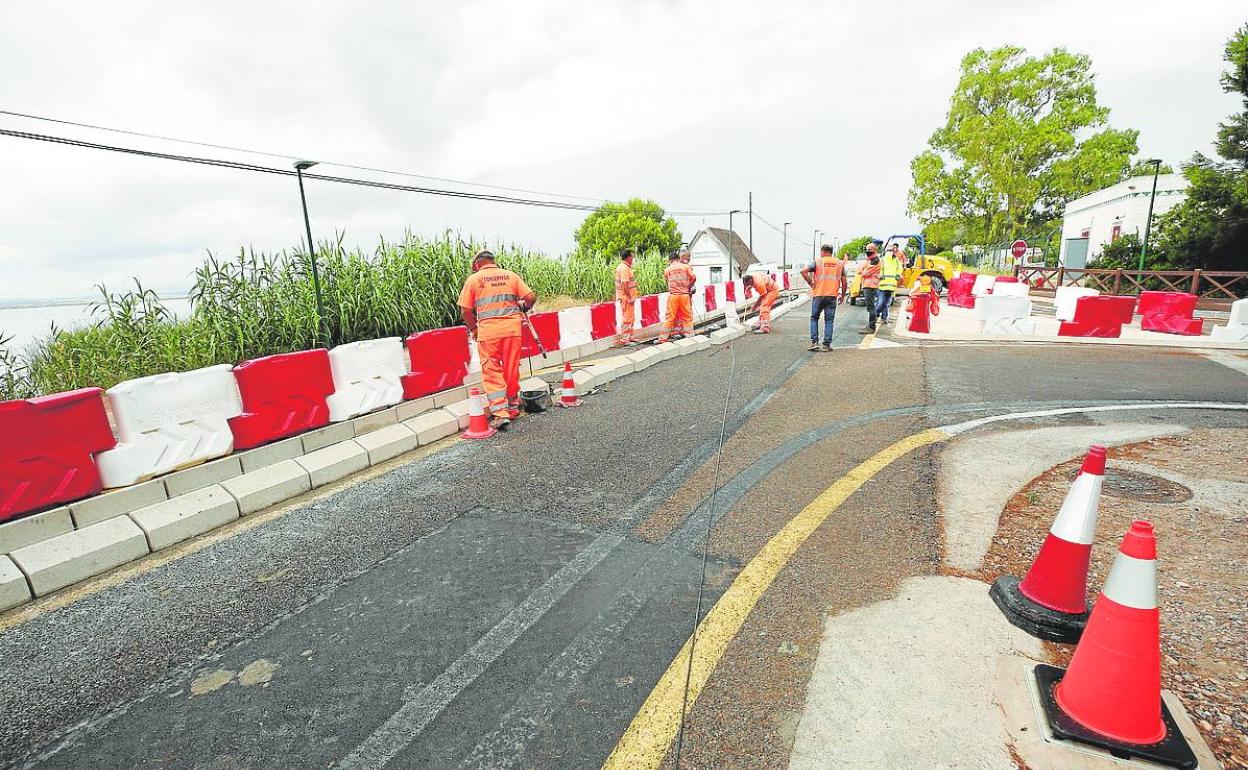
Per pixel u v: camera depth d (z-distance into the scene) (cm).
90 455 347
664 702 195
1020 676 196
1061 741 169
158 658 229
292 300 866
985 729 175
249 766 177
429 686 208
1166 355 827
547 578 276
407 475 418
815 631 226
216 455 410
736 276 5750
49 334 691
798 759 168
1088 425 485
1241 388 615
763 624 232
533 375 729
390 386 545
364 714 196
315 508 367
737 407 578
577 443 476
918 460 409
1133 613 167
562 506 355
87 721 198
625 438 486
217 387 412
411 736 186
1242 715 179
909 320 1168
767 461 421
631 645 225
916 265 2038
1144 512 316
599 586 267
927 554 279
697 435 489
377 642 234
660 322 1198
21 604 272
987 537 292
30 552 291
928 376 695
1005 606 230
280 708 200
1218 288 1622
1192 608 232
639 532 318
